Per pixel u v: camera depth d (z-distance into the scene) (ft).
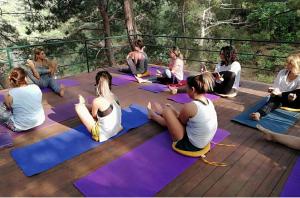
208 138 8.31
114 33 39.70
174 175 7.58
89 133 9.87
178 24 40.11
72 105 12.59
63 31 40.63
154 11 38.96
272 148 9.03
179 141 8.62
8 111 10.21
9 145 9.00
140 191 6.95
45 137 9.60
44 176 7.53
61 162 8.14
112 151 8.75
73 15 36.58
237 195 6.86
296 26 36.27
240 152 8.77
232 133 9.99
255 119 10.83
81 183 7.22
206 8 40.32
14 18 38.24
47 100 13.25
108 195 6.81
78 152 8.66
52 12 35.09
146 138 9.55
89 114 9.38
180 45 37.88
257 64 34.76
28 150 8.73
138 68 17.25
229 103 12.91
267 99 12.64
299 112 11.51
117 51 39.45
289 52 33.86
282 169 7.93
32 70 14.12
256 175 7.64
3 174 7.59
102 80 9.13
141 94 14.07
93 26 40.50
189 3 37.32
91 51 40.01
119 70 18.88
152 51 37.99
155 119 10.60
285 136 9.01
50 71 14.67
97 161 8.21
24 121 9.85
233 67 13.26
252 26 39.37
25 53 34.42
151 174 7.61
